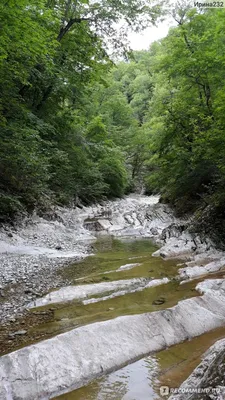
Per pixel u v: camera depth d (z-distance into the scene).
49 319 4.34
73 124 19.33
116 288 5.71
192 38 15.38
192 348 3.50
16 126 10.13
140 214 17.75
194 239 9.20
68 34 15.94
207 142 10.71
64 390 2.78
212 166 13.20
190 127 15.07
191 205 15.54
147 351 3.39
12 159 9.45
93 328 3.52
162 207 18.55
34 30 8.39
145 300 4.98
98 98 36.16
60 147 17.53
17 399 2.61
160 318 3.88
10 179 10.38
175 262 7.67
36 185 11.72
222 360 2.71
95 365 3.06
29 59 10.16
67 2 14.99
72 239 11.92
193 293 5.20
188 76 15.23
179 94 17.20
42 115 15.38
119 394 2.72
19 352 3.02
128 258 8.45
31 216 12.47
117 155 30.50
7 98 10.06
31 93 15.09
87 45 16.44
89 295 5.38
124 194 36.56
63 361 3.02
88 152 23.56
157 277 6.32
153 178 21.30
